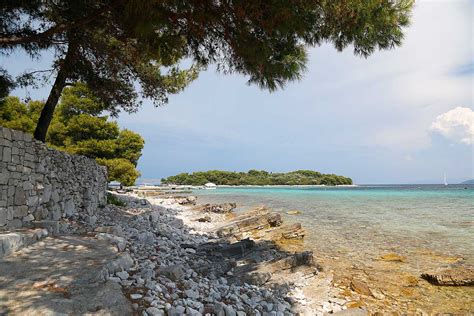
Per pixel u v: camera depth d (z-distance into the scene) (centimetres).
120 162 2942
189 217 2111
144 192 4262
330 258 1079
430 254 1120
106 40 1059
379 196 4347
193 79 1587
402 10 614
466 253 1127
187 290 584
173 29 688
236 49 667
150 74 1368
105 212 1449
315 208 2656
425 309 683
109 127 2931
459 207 2664
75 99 2722
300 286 802
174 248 1008
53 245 701
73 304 438
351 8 586
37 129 1276
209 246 1076
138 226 1241
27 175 817
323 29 647
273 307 631
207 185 10169
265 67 685
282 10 554
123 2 672
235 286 708
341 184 13400
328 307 683
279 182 12325
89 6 792
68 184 1118
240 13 576
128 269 622
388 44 659
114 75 1268
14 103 2531
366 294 764
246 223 1631
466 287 803
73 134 2794
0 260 577
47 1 857
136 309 462
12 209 745
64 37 1010
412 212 2327
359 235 1466
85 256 630
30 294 454
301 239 1395
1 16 878
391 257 1078
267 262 927
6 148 717
